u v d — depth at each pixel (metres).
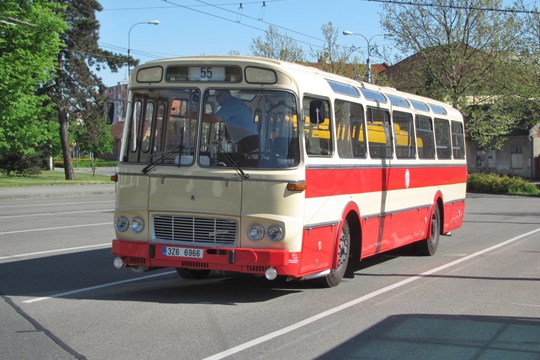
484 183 40.84
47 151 53.88
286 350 6.24
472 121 43.22
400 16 43.59
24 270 10.50
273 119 8.09
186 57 8.42
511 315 7.97
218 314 7.71
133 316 7.52
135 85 8.62
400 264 12.29
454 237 16.92
